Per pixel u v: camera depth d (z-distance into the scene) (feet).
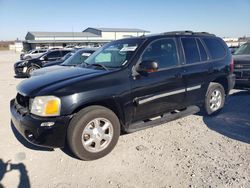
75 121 12.16
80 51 29.76
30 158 13.20
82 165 12.46
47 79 13.73
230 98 24.75
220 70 18.79
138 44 14.90
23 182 11.12
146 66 13.57
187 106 17.17
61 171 11.96
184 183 10.79
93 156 12.83
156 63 13.51
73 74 13.94
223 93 19.58
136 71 14.08
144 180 11.09
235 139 15.08
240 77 25.99
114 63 14.69
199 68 17.24
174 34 16.75
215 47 19.07
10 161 12.91
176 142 14.80
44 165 12.51
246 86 26.27
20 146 14.60
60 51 49.11
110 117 13.15
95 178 11.35
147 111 14.73
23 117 12.52
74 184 10.94
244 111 20.38
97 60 16.17
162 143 14.69
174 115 16.29
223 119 18.57
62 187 10.76
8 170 12.07
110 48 16.42
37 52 105.40
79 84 12.46
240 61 26.16
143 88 14.21
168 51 15.88
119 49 15.57
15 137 15.90
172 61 15.89
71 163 12.66
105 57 15.78
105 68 14.29
